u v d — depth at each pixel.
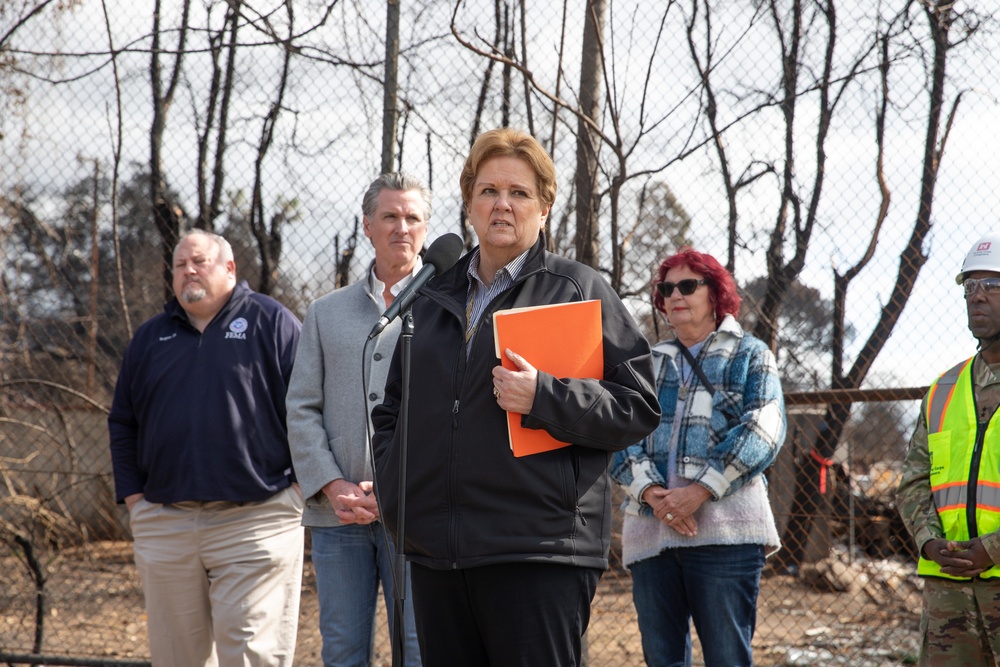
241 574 3.78
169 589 3.83
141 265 7.42
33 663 4.89
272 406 3.88
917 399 4.95
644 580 3.53
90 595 6.05
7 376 6.31
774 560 6.99
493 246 2.58
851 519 6.59
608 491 2.51
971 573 2.93
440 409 2.45
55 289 6.70
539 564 2.35
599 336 2.45
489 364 2.42
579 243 5.73
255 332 3.92
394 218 3.71
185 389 3.82
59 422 6.54
